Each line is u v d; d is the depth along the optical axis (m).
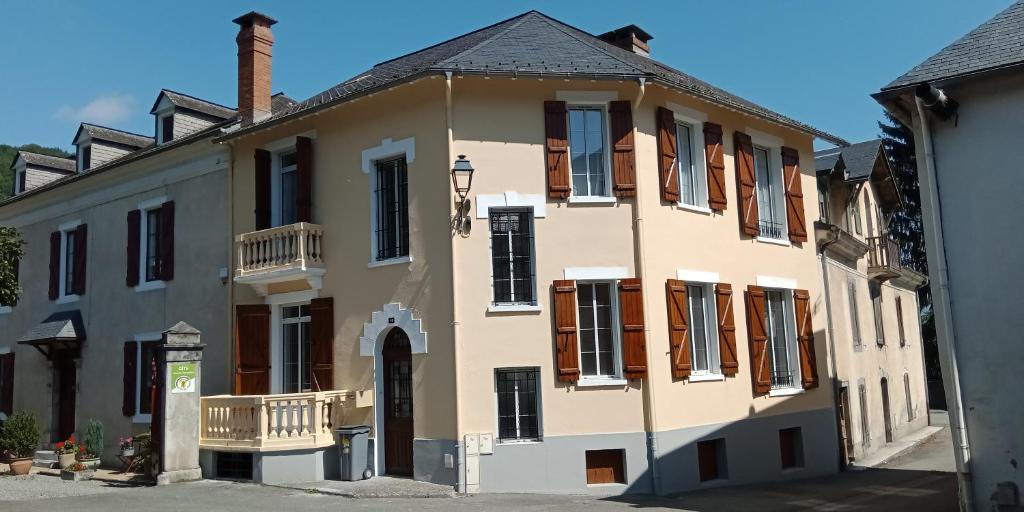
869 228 26.11
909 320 29.50
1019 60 10.25
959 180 10.99
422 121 14.95
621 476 14.42
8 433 18.16
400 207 15.38
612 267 14.72
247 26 19.36
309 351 16.53
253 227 17.31
